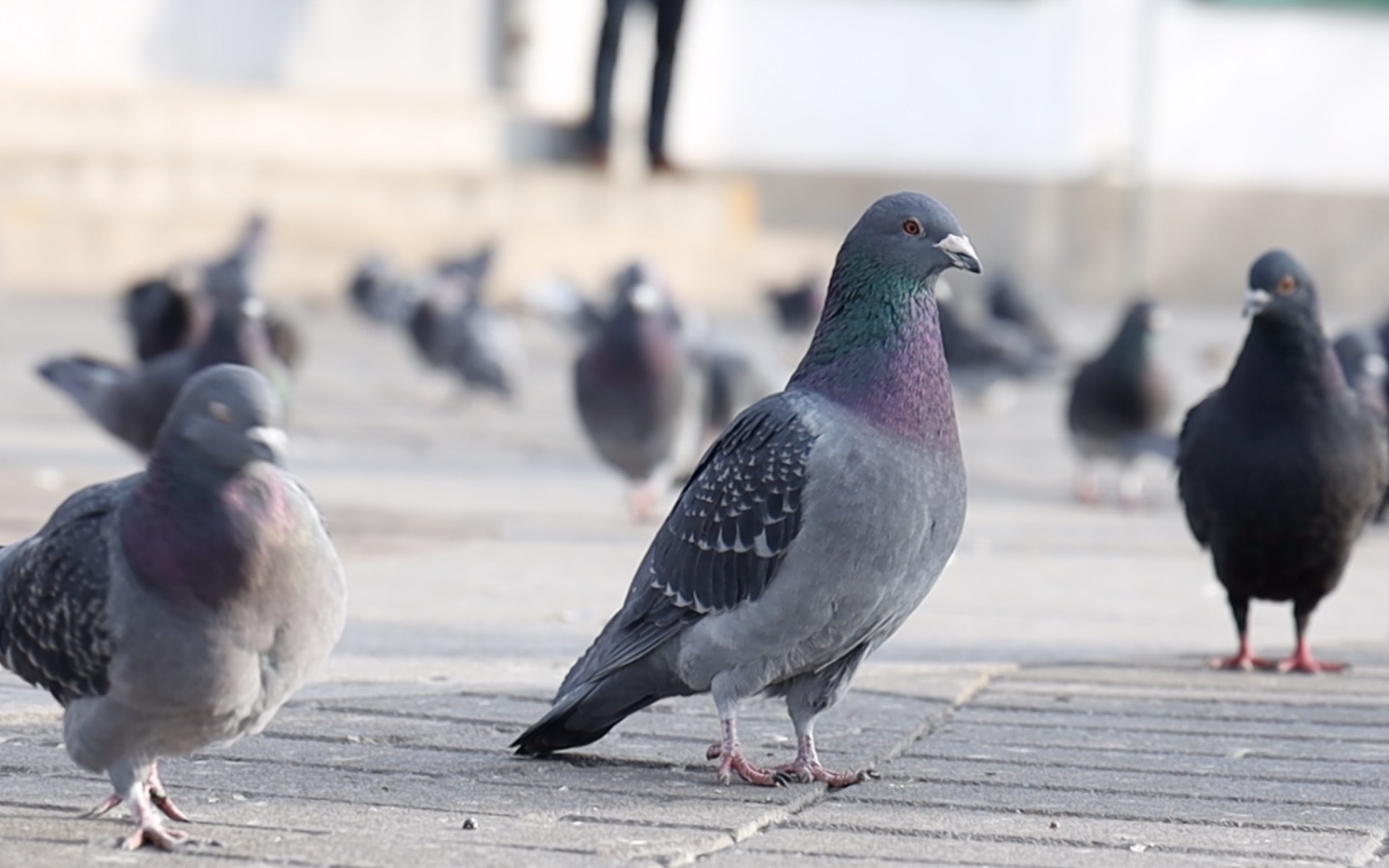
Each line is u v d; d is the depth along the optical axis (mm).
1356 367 13367
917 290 6906
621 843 6090
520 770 7129
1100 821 6516
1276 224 39906
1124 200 38875
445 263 27578
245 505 5695
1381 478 9438
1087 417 16625
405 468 17047
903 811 6648
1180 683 9117
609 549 13008
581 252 31781
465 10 35000
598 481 16797
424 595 10945
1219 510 9508
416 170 32375
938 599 11484
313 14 34375
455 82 35062
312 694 8258
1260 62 39625
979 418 23562
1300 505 9273
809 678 7082
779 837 6277
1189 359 28531
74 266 30328
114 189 30969
